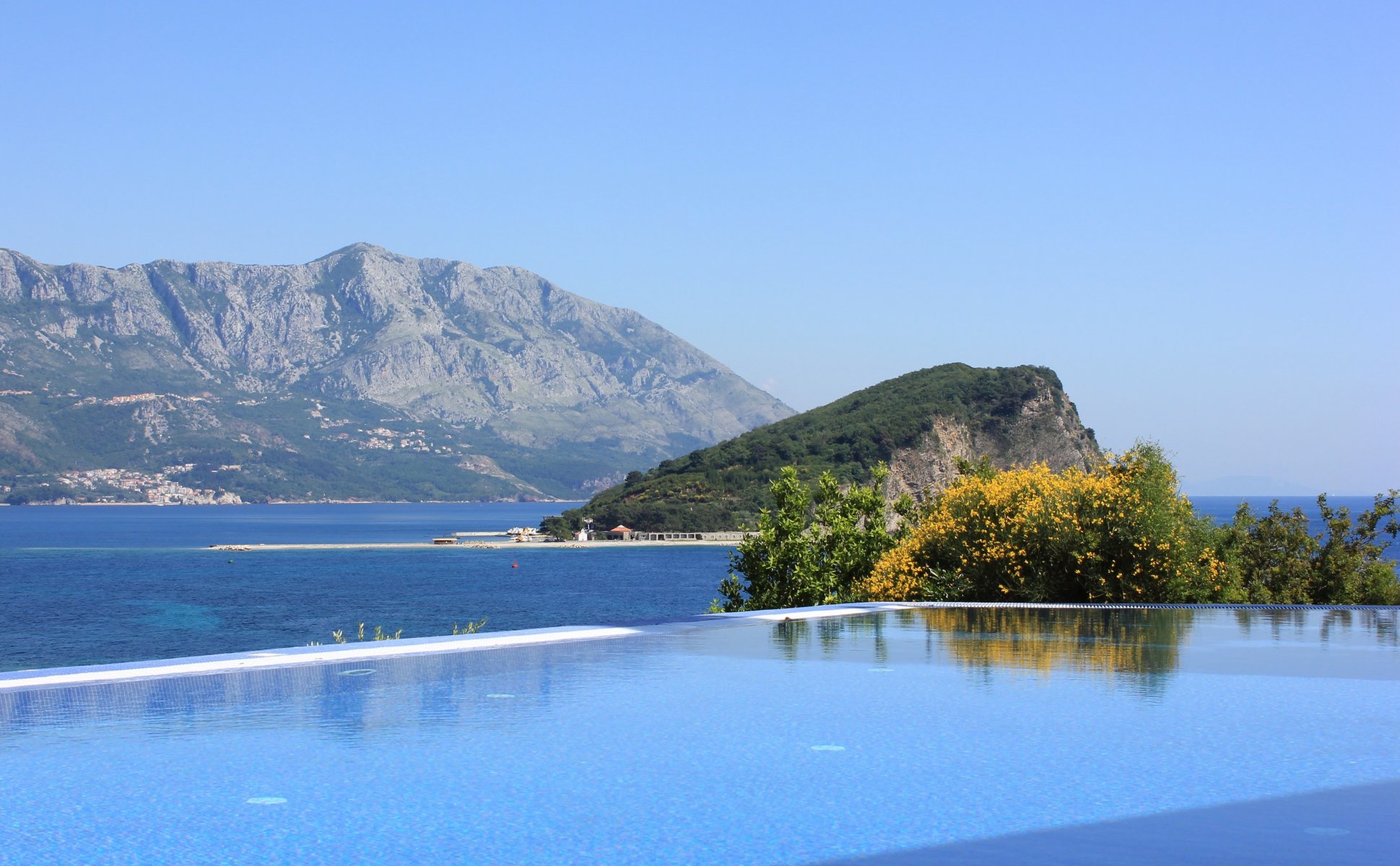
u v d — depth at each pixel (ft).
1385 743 20.44
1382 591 71.15
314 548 530.68
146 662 28.81
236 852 14.20
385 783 17.61
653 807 16.33
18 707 23.99
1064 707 24.03
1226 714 23.00
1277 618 44.52
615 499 643.86
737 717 22.86
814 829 15.19
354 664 30.48
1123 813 15.83
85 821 15.52
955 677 27.99
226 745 20.30
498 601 274.98
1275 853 13.85
